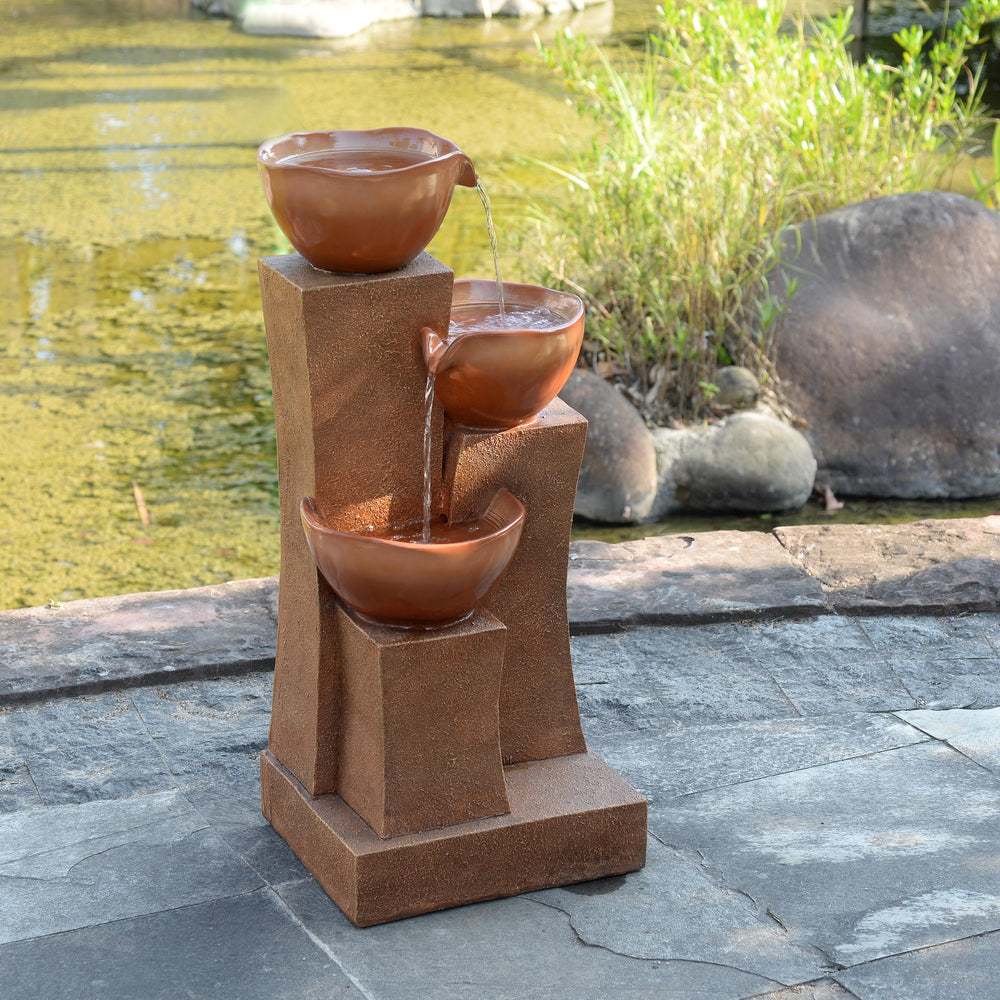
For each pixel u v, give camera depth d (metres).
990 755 2.21
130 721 2.32
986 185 5.20
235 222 6.50
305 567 1.85
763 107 4.77
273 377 1.86
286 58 10.10
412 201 1.68
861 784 2.14
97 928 1.80
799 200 4.65
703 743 2.27
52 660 2.43
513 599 1.95
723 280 4.20
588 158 4.82
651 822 2.06
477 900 1.86
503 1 11.65
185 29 11.27
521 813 1.87
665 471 4.00
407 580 1.68
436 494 1.90
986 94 8.23
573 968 1.72
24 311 5.37
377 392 1.78
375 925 1.81
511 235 4.99
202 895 1.88
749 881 1.90
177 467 4.11
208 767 2.20
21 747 2.23
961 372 4.12
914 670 2.51
